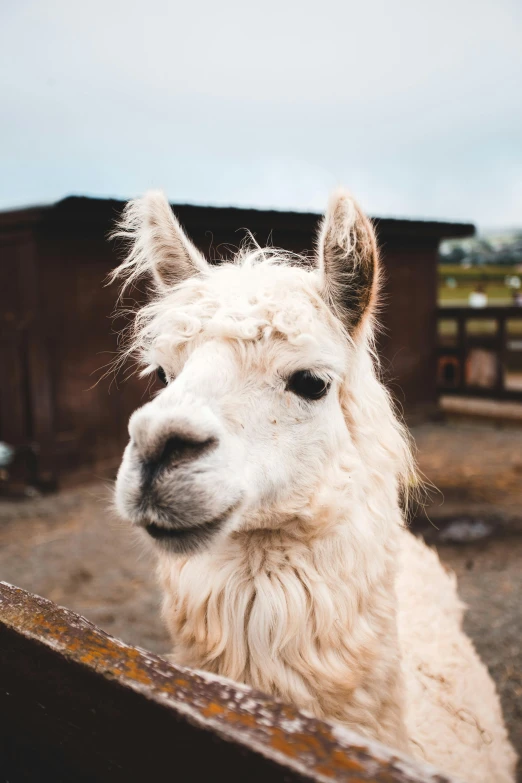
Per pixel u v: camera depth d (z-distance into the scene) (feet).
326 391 6.01
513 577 15.58
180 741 2.73
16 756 3.58
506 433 33.37
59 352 23.80
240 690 2.83
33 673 3.37
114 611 14.28
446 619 8.92
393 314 34.30
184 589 6.15
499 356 36.40
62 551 18.07
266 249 7.61
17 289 23.62
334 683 5.66
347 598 5.89
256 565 5.88
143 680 2.93
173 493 4.98
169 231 7.29
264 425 5.64
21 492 23.53
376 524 6.27
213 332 5.81
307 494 5.83
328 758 2.40
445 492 22.91
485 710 8.36
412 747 6.57
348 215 6.00
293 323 5.75
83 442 24.76
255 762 2.48
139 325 7.50
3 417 24.91
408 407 35.88
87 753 3.16
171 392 5.37
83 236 24.17
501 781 7.80
